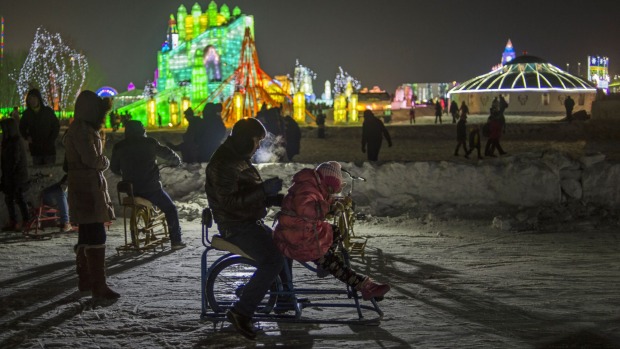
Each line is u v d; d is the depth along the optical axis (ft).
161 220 34.35
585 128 126.21
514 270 27.55
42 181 44.32
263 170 50.44
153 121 206.08
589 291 23.65
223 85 205.87
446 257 30.66
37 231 38.63
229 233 18.25
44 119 45.16
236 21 271.69
